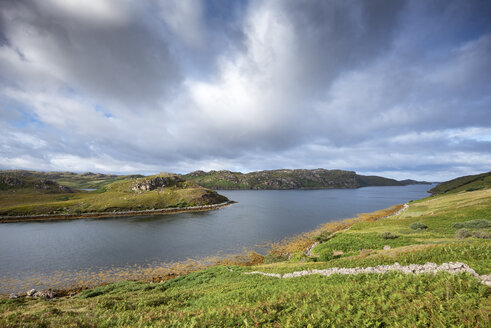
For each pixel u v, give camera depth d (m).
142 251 62.75
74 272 48.78
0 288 41.56
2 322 12.16
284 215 123.31
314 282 19.66
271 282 23.30
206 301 19.25
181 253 60.91
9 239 77.62
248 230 87.19
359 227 69.06
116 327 12.69
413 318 8.78
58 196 174.38
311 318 10.31
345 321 9.67
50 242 73.06
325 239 61.34
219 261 54.69
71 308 18.38
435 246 23.03
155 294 24.94
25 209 125.81
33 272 48.75
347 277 18.67
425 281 12.96
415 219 66.62
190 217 120.44
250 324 10.95
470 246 20.14
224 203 179.75
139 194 170.25
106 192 180.88
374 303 10.97
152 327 12.17
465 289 10.60
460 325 7.65
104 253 61.31
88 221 111.62
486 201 66.12
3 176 190.12
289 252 59.66
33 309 17.64
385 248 34.91
